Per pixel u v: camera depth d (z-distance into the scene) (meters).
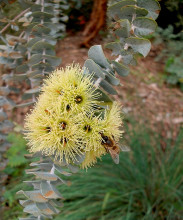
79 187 0.26
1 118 0.17
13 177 0.27
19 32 0.17
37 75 0.14
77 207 0.26
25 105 0.15
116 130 0.11
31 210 0.10
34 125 0.10
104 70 0.10
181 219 0.25
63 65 0.30
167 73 0.40
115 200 0.26
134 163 0.29
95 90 0.10
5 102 0.16
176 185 0.27
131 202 0.25
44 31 0.14
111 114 0.11
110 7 0.10
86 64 0.10
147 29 0.10
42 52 0.14
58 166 0.10
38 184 0.10
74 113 0.10
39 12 0.14
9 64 0.15
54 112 0.10
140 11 0.10
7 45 0.15
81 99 0.10
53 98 0.10
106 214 0.25
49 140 0.10
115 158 0.11
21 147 0.26
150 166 0.29
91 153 0.11
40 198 0.09
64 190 0.26
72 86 0.10
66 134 0.10
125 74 0.11
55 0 0.16
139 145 0.27
